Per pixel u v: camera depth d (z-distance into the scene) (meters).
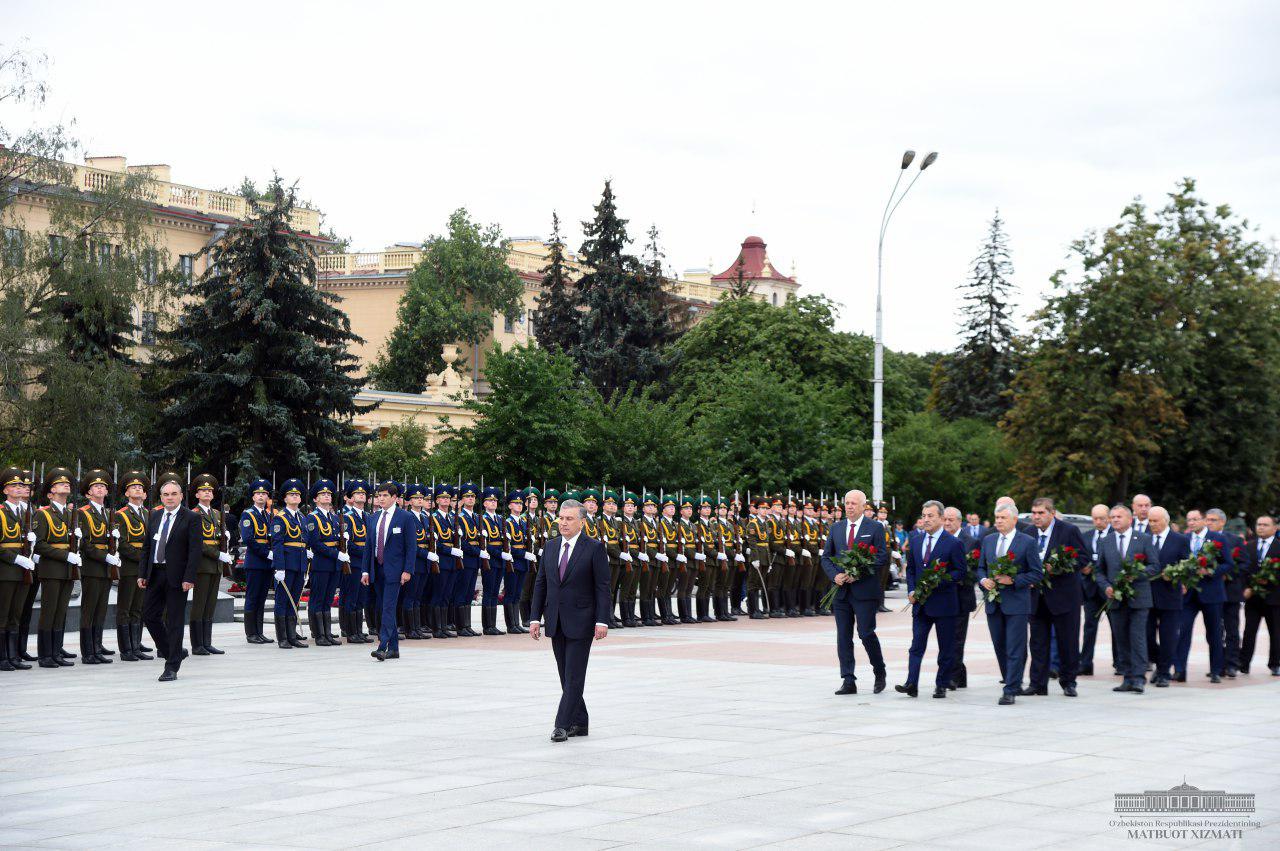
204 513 20.56
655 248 76.56
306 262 40.88
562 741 12.01
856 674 18.16
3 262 40.41
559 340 65.12
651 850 7.98
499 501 29.89
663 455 41.84
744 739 12.27
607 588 12.34
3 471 18.41
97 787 9.89
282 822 8.73
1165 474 48.38
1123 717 14.16
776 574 30.44
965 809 9.20
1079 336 43.53
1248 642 19.59
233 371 39.50
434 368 70.19
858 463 54.69
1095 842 8.27
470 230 72.56
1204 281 45.16
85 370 38.53
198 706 14.40
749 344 62.53
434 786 9.94
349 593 22.41
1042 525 16.22
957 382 79.50
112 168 57.81
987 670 19.27
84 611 19.02
